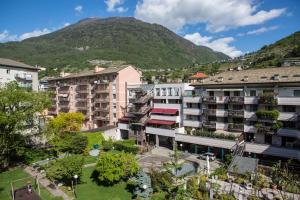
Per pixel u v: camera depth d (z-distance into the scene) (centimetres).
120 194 3691
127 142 6375
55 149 5556
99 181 4131
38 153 5550
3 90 4822
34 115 5444
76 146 5606
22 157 5319
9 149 4809
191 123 5738
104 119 7969
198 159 5141
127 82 7588
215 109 5247
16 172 4612
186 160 5081
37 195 3591
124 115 7375
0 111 4588
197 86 5519
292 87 4212
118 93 7425
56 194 3709
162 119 6288
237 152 4572
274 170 3572
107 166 3925
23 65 7050
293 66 4912
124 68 7500
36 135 5562
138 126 6675
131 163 3981
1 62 6556
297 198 3052
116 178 3869
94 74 8150
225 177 3766
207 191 3441
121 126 7094
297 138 4116
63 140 5709
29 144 5962
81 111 9050
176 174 3981
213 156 5047
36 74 7312
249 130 4716
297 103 4103
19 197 3534
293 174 3694
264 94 4384
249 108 4759
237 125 4884
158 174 3769
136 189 3572
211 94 5350
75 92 9244
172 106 6166
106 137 6769
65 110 9775
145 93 6662
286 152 4153
